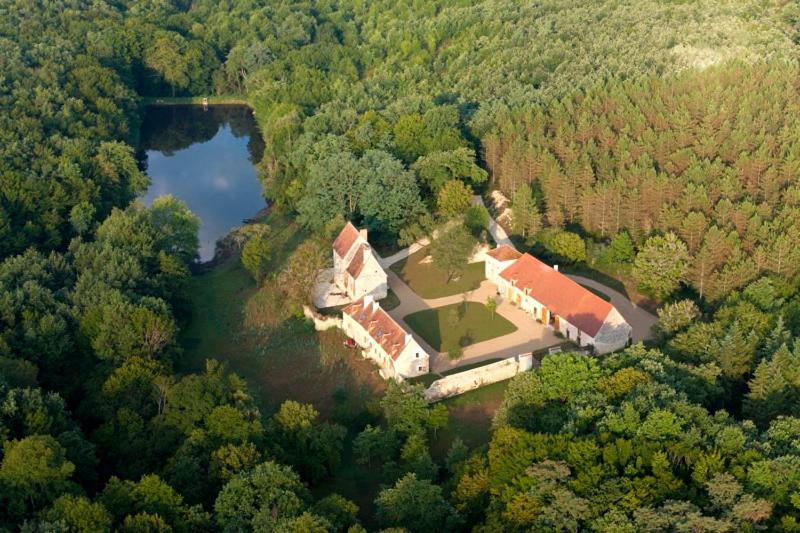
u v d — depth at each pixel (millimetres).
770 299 140125
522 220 183750
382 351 145125
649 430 102750
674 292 160625
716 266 155375
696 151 187375
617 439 101812
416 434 123625
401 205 187875
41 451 102188
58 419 116500
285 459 116500
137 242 168000
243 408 120625
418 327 158000
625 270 171500
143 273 158125
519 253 170750
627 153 188125
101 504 95625
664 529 90375
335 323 159875
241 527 96875
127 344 136125
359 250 167625
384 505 106125
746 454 97750
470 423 132000
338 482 121188
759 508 90312
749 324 132375
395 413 128125
